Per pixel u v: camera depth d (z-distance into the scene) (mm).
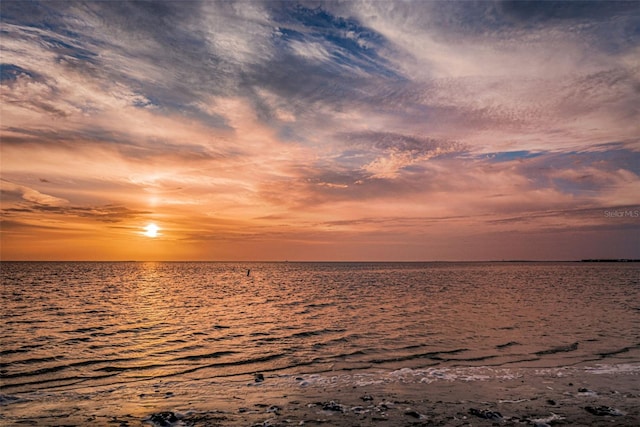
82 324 24906
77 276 103062
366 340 19484
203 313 30625
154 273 131875
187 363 15453
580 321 25188
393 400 10883
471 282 76812
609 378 13008
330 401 10836
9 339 19812
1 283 70500
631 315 27984
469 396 11227
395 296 45406
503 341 18984
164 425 9117
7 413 9898
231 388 12164
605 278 91312
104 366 14977
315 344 18688
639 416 9656
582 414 9781
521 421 9328
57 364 15172
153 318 27812
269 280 88688
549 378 13031
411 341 19141
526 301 38562
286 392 11719
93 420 9414
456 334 20875
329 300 41062
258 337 20469
